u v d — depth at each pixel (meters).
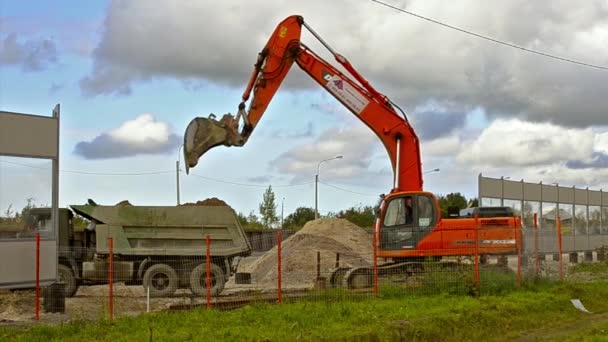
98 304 19.30
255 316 15.41
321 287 19.72
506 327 16.66
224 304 17.47
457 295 19.56
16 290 18.75
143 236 21.70
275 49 21.28
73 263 21.48
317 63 21.66
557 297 19.80
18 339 13.14
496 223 21.97
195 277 21.50
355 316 15.73
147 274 21.47
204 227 21.98
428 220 21.42
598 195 47.81
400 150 21.88
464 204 57.22
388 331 14.31
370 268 20.73
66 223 22.12
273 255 29.92
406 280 20.17
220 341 12.88
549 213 41.16
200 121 20.14
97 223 21.75
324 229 34.84
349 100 21.78
